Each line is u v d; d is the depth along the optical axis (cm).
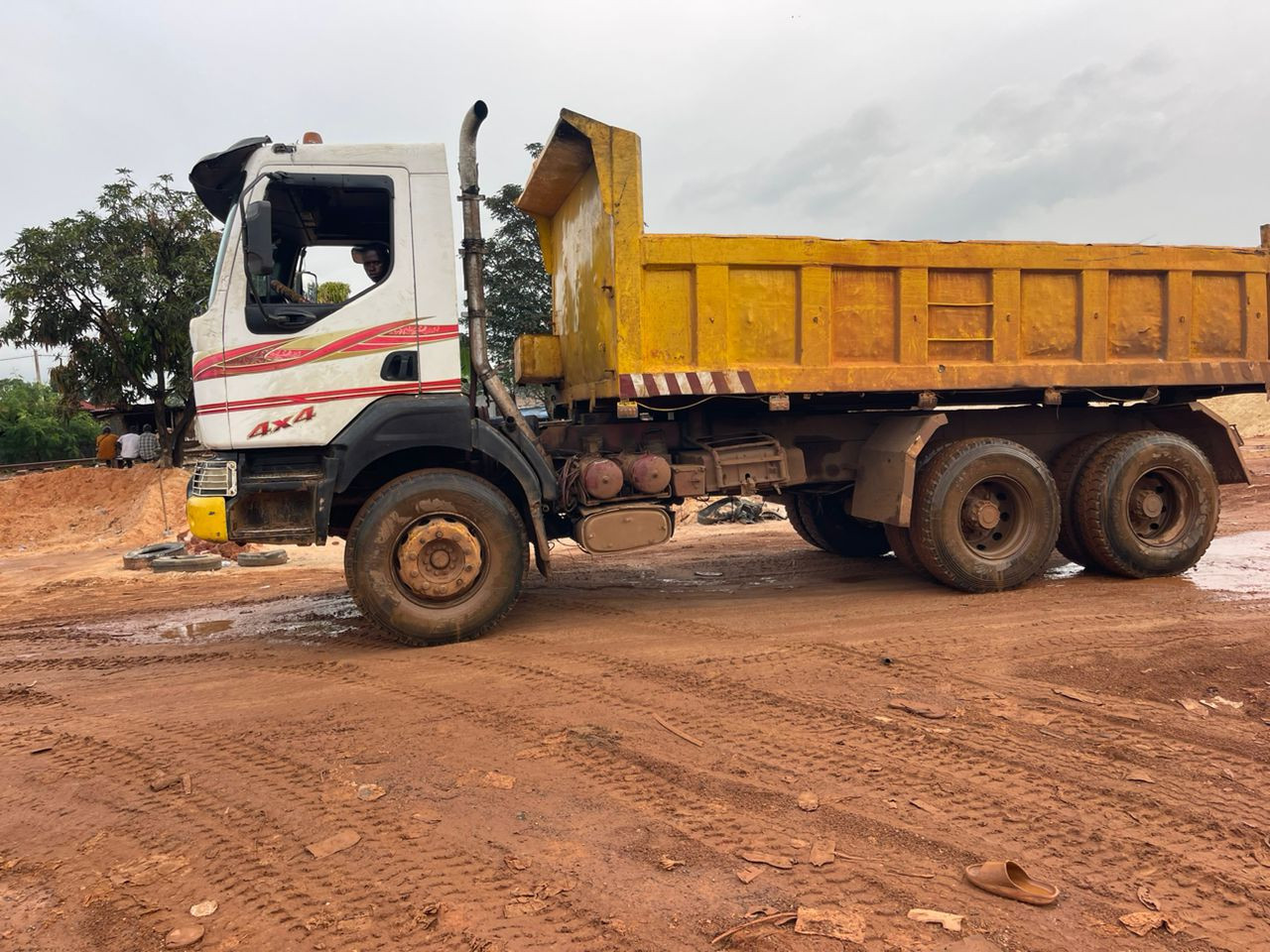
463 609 539
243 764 361
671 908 248
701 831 293
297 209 548
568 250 680
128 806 326
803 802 312
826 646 507
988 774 334
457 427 537
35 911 257
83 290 1705
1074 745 361
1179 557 679
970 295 628
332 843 289
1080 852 278
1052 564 768
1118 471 664
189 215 1761
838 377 600
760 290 588
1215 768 338
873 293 610
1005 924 239
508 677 464
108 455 1955
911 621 560
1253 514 1041
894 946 229
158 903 258
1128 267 652
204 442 519
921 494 633
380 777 341
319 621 644
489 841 289
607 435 634
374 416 528
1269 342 698
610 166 553
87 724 420
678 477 615
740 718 397
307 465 541
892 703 409
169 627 652
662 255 561
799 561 826
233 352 516
